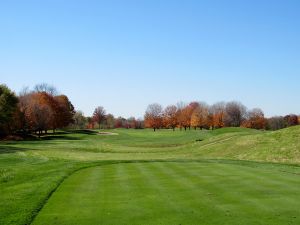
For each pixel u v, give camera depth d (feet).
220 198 43.98
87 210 39.93
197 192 47.44
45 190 49.93
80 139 277.64
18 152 142.20
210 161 89.66
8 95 263.29
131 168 73.97
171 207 40.34
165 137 272.31
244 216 36.55
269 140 129.08
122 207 40.81
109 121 549.95
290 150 110.52
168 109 437.58
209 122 409.90
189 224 34.45
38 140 259.80
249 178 57.93
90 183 55.98
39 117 294.66
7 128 278.67
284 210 38.45
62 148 177.17
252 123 428.15
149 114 440.45
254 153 116.88
